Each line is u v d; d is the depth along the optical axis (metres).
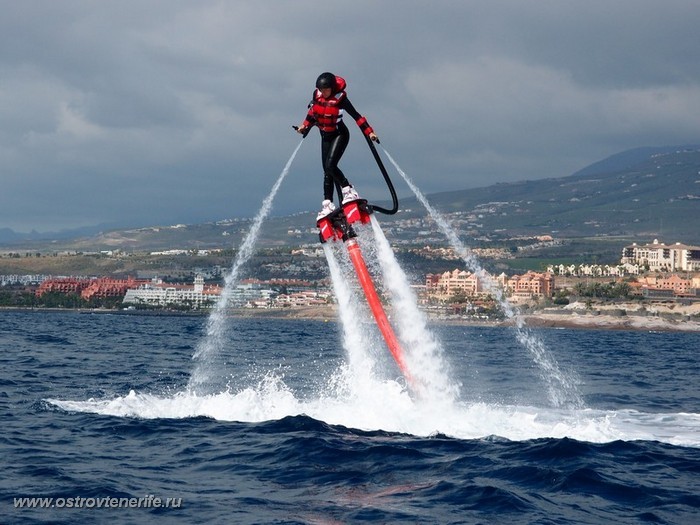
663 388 43.38
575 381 45.09
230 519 15.01
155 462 19.42
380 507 15.84
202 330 126.19
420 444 21.14
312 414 24.91
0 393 32.06
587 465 19.06
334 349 70.19
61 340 80.69
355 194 20.31
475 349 81.38
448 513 15.52
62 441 21.59
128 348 68.00
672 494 17.23
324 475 18.20
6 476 17.86
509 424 24.05
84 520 14.83
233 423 23.97
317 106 19.62
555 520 15.26
